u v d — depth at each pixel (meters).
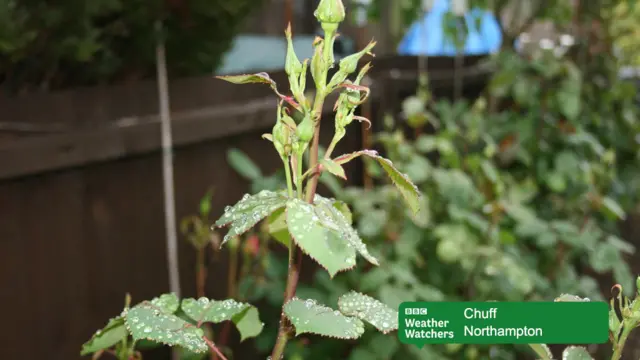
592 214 1.75
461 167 1.50
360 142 1.39
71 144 0.81
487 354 1.22
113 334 0.49
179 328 0.44
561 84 1.65
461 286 1.31
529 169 1.67
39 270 0.82
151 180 0.97
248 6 1.01
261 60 1.40
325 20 0.40
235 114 1.08
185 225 0.99
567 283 1.43
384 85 1.49
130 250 0.96
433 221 1.32
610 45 2.00
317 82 0.41
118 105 0.89
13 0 0.73
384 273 1.06
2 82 0.77
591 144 1.64
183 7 0.92
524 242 1.56
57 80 0.84
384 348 1.04
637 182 1.96
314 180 0.42
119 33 0.88
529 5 1.91
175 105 0.98
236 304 0.47
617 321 0.44
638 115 2.04
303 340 1.12
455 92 1.85
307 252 0.39
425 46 1.73
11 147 0.74
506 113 1.80
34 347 0.83
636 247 2.00
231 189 1.14
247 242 1.04
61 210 0.84
